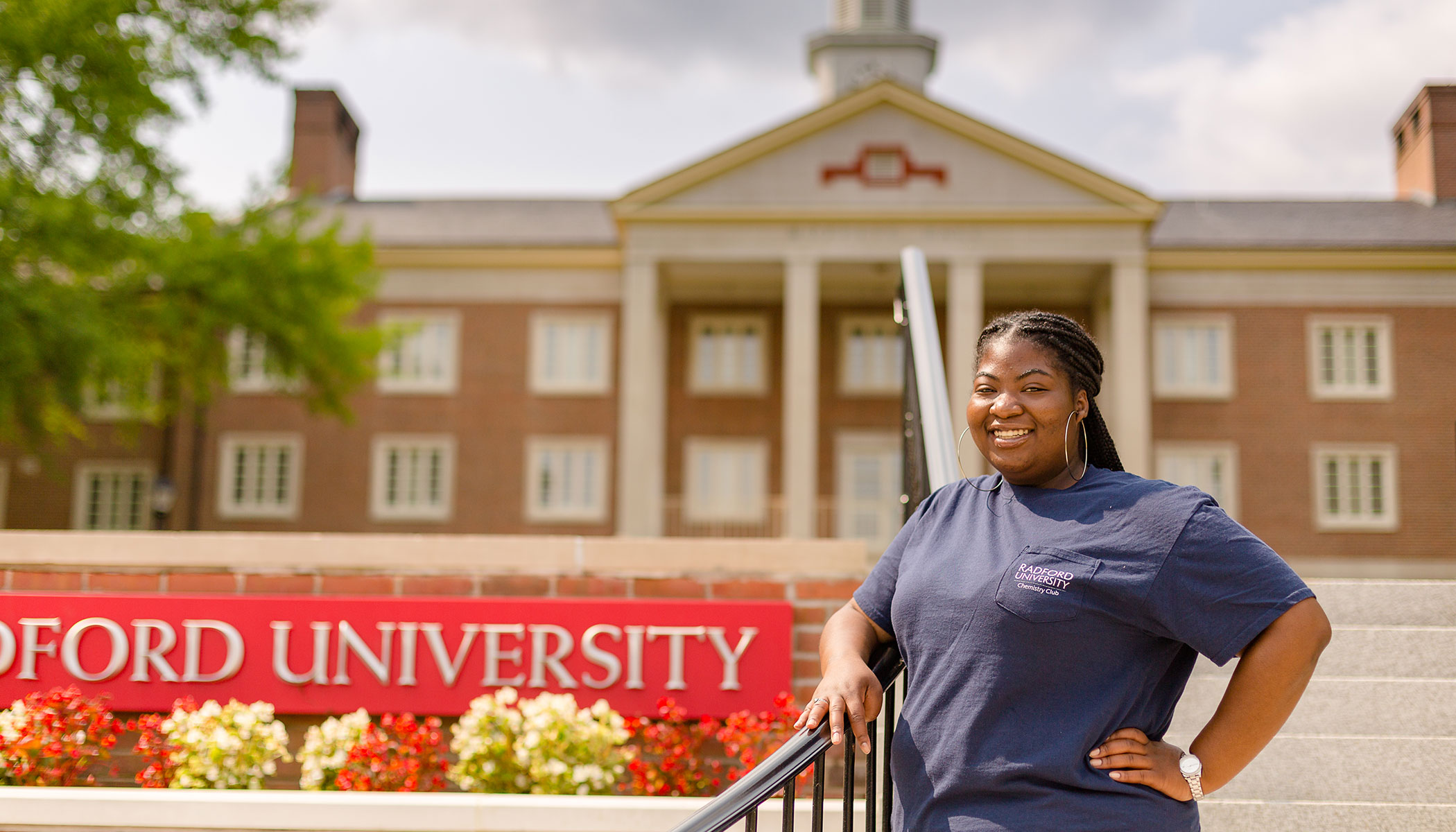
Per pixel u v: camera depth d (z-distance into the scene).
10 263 13.69
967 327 21.64
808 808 3.04
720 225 22.23
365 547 4.00
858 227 22.11
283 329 16.92
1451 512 22.56
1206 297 23.53
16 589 3.98
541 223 26.97
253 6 15.50
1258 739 1.54
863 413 24.50
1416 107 27.48
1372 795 3.23
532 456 23.92
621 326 24.17
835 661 1.82
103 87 14.19
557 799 3.04
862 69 32.12
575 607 3.90
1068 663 1.58
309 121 28.53
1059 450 1.75
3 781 3.40
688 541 3.97
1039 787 1.56
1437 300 23.09
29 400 15.20
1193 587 1.54
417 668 3.88
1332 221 25.62
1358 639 3.74
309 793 3.07
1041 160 21.86
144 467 24.33
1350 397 23.06
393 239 25.27
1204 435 23.22
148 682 3.87
